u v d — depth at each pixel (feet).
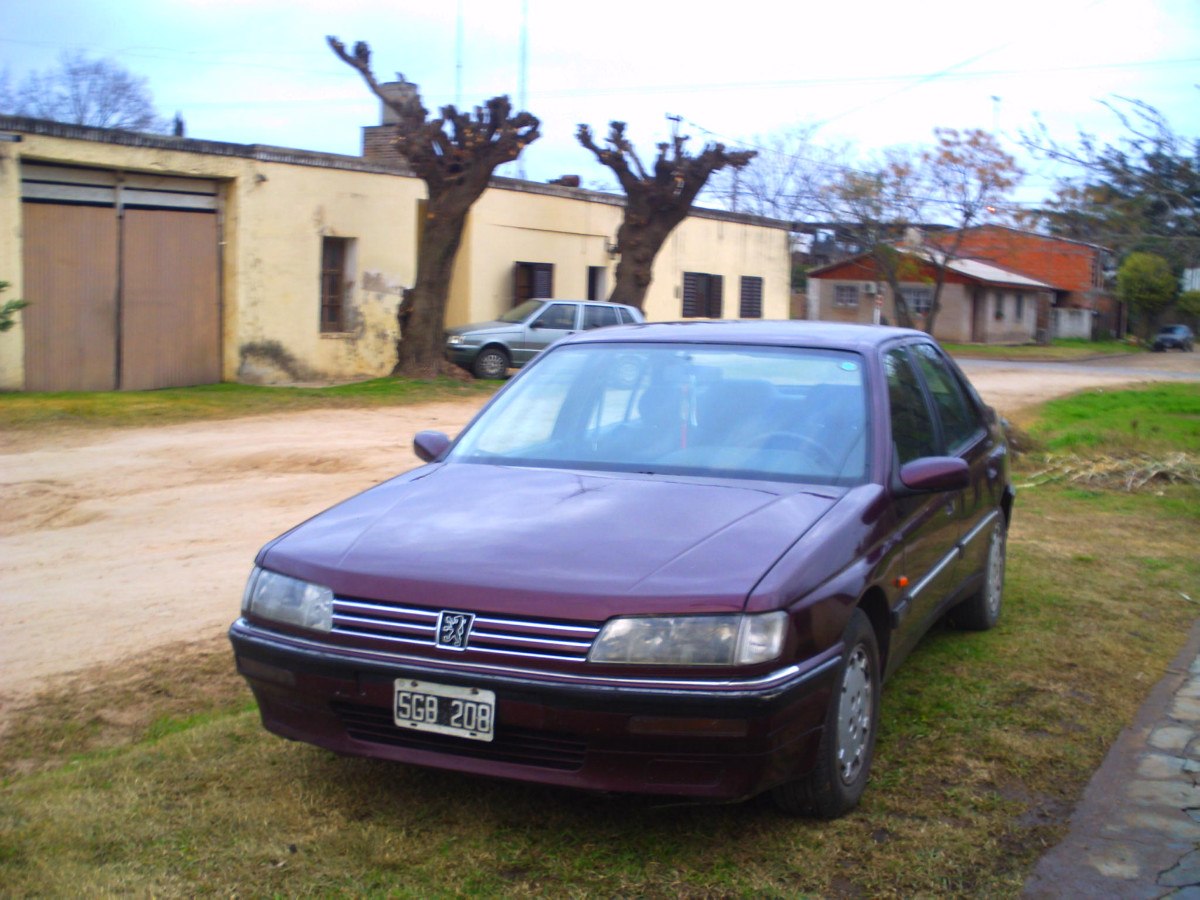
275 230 65.67
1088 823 12.52
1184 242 42.19
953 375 19.84
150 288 61.41
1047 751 14.51
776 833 12.10
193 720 15.67
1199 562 25.72
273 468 37.47
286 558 12.37
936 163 113.50
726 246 100.58
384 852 11.49
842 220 117.80
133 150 58.39
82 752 14.80
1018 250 135.54
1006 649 18.89
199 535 27.66
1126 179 42.78
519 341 71.82
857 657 12.76
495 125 66.74
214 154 62.03
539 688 10.80
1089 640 19.45
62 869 11.05
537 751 11.14
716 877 11.16
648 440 15.02
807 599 11.36
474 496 13.62
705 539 11.96
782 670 11.00
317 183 67.51
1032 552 26.50
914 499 14.87
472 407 58.49
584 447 15.15
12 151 53.52
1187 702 16.48
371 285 71.36
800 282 183.83
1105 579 23.98
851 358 15.74
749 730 10.73
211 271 64.28
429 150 66.39
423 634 11.26
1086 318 195.00
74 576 23.61
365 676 11.44
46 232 56.85
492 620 11.12
